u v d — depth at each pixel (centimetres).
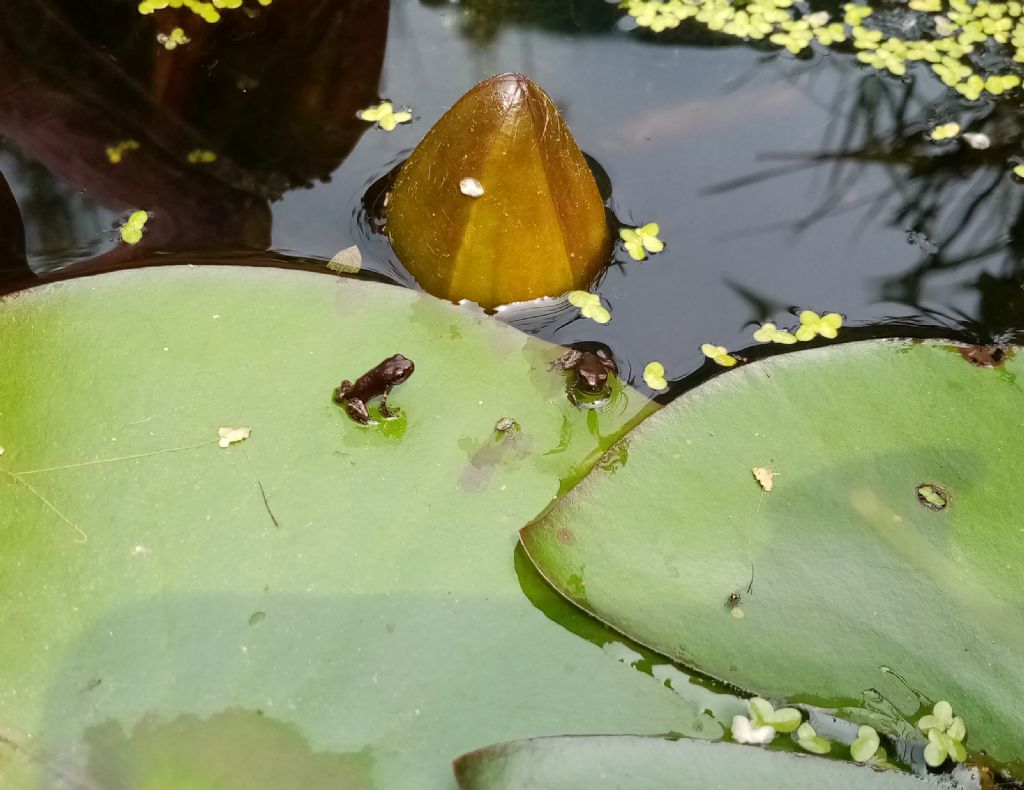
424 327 21
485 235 21
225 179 24
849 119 26
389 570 19
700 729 18
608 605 19
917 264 23
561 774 18
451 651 19
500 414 20
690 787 18
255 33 26
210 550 19
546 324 22
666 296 23
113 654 18
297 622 19
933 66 27
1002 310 23
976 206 24
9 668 18
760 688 18
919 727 18
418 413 20
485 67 26
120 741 18
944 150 25
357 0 27
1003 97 26
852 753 18
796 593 19
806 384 20
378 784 18
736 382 20
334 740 18
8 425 20
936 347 21
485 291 22
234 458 20
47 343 21
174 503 19
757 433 20
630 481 20
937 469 20
